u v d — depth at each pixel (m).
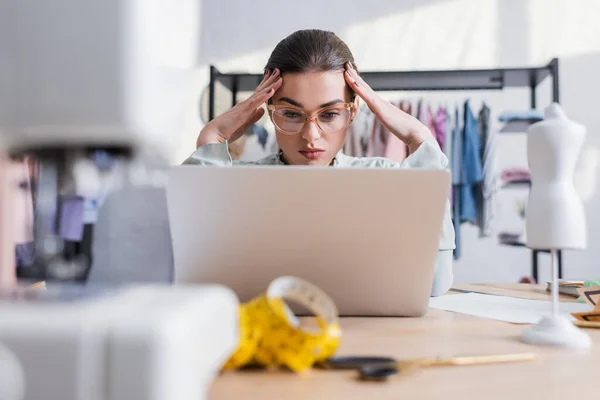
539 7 3.12
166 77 0.45
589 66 3.10
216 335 0.37
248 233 0.72
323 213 0.71
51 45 0.42
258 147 2.99
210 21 3.23
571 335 0.62
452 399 0.43
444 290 1.12
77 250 1.02
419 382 0.48
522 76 2.76
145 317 0.31
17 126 0.42
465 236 3.07
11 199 0.72
